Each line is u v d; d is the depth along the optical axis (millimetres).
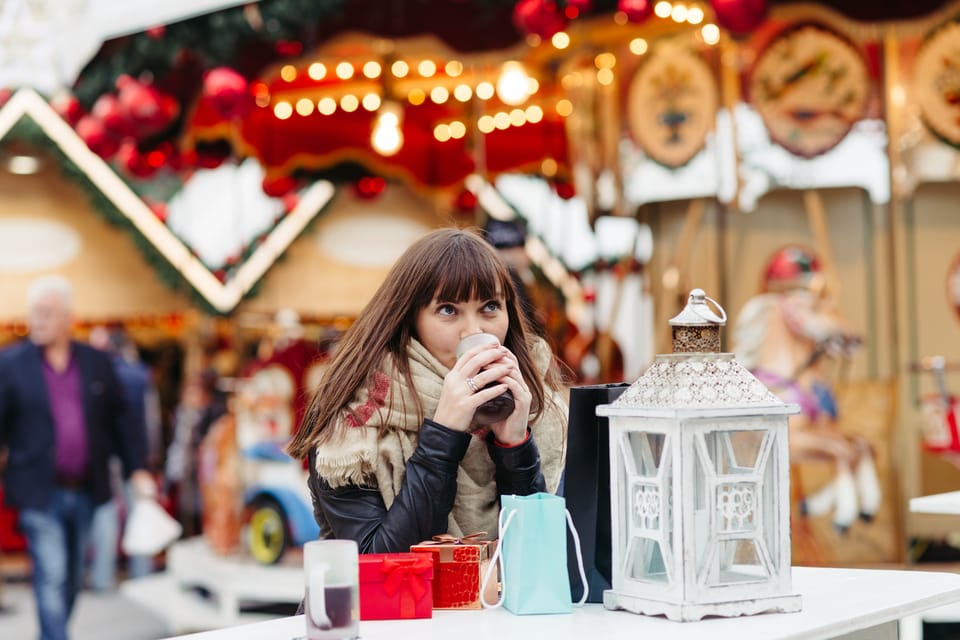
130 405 7266
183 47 6461
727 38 6488
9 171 10117
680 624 1946
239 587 7656
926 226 6629
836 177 6531
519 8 5711
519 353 2568
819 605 2100
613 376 6918
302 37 6691
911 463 6547
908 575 2424
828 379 6539
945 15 6141
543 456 2615
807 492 6508
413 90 8023
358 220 8648
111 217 9164
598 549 2203
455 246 2449
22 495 6797
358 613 1872
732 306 6637
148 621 7836
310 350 8023
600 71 6906
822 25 6453
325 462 2355
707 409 1976
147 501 7316
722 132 6586
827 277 6551
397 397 2391
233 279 8445
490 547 2191
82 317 10180
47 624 6742
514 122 7871
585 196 7023
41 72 6973
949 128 6512
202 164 8484
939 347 6621
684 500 1966
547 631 1917
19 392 6805
